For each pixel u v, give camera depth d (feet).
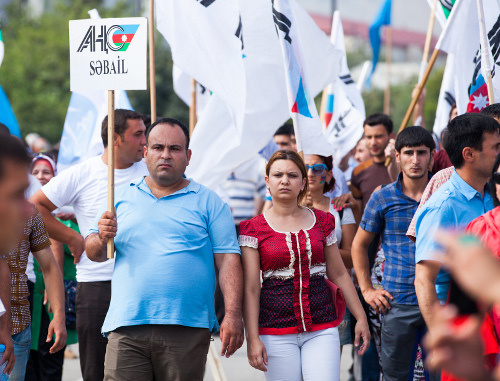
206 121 41.55
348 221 39.29
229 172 40.98
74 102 49.47
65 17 204.44
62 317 31.86
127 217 29.58
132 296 28.50
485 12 40.50
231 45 40.50
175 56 40.73
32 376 40.04
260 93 40.34
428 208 27.91
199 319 28.68
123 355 28.60
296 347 30.42
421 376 34.47
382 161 49.73
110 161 29.27
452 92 50.90
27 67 187.83
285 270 30.50
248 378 50.83
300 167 31.48
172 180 29.84
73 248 35.65
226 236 29.91
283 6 38.78
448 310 11.10
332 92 64.85
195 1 40.73
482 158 27.68
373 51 64.18
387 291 34.76
